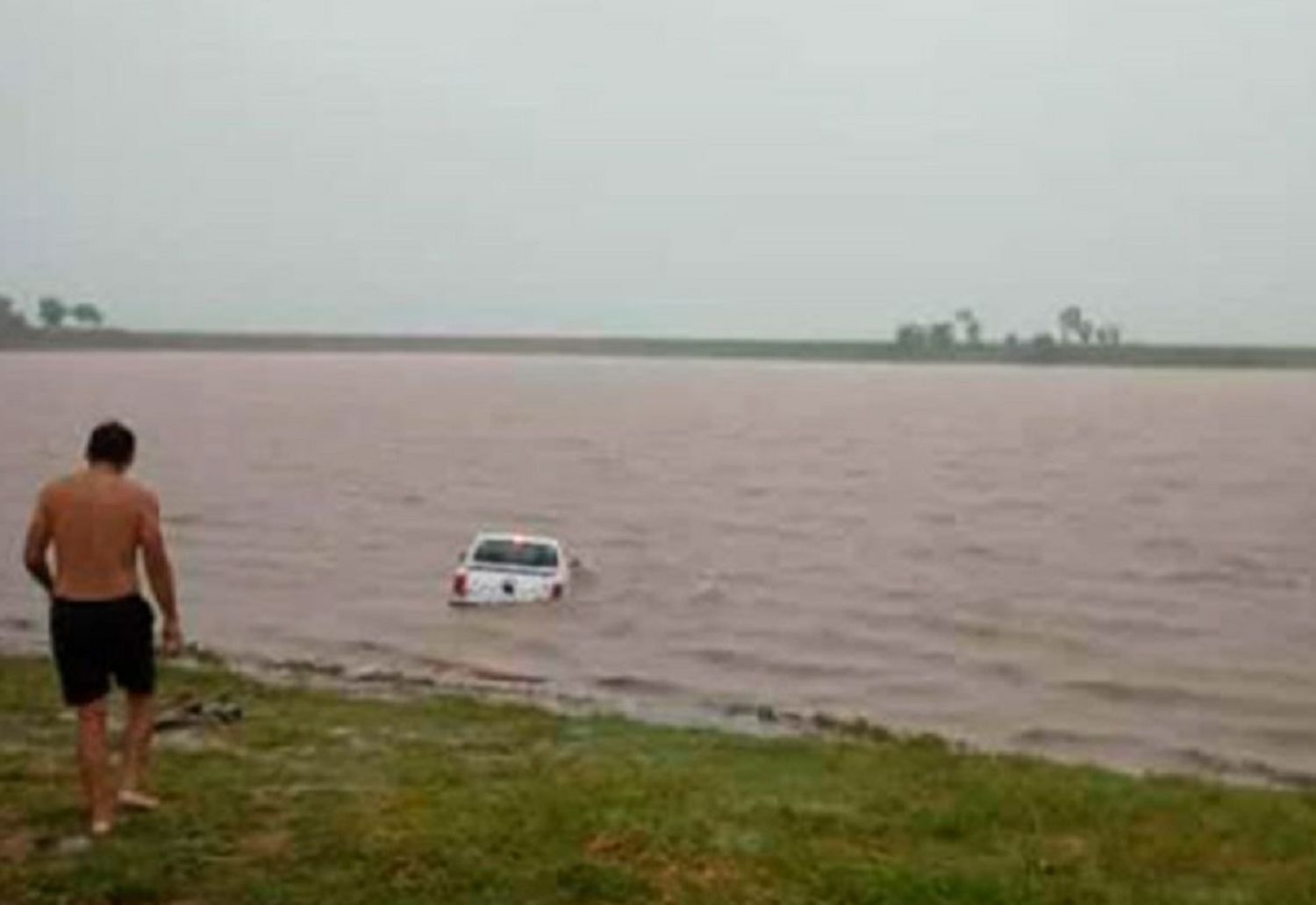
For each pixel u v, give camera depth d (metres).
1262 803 13.28
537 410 179.62
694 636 37.12
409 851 9.39
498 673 30.84
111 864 8.97
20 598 40.69
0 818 10.06
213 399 188.25
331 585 44.97
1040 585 48.25
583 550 55.34
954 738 25.77
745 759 15.13
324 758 13.91
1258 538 62.34
